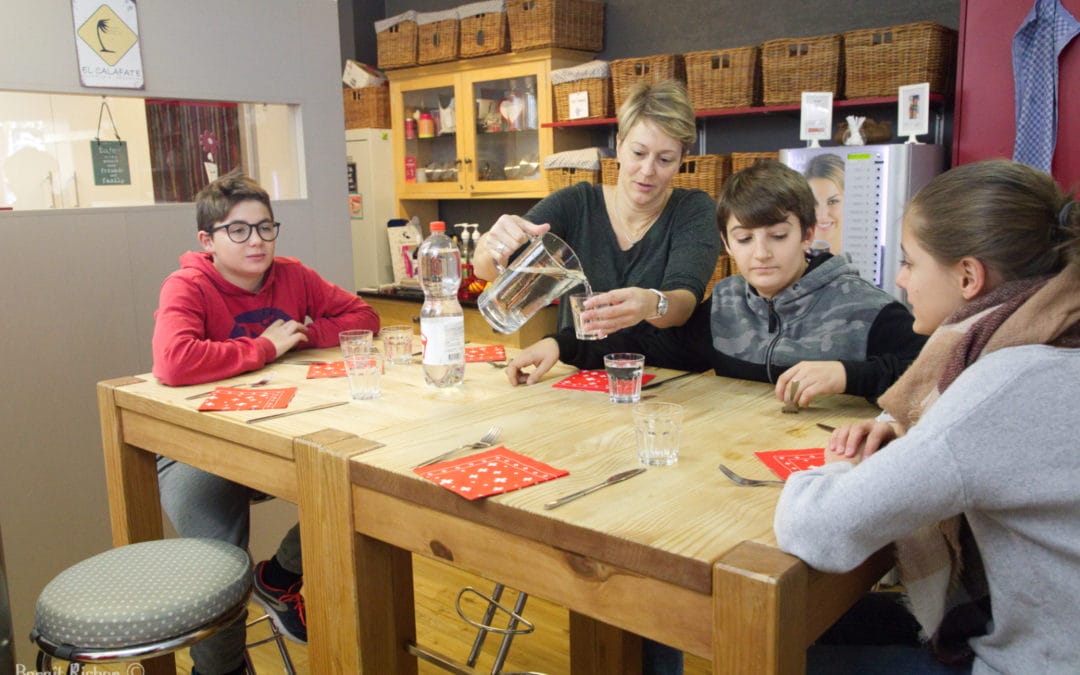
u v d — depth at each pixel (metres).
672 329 1.94
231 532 2.07
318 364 2.05
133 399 1.82
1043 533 0.95
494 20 4.22
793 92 3.28
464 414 1.56
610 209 2.17
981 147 2.82
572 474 1.23
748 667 0.93
